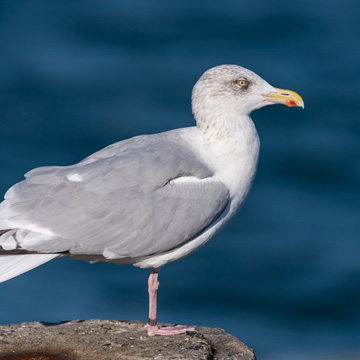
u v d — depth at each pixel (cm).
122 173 835
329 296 1789
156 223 838
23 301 1689
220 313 1730
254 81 909
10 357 805
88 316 1647
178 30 3153
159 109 2628
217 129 896
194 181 862
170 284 1811
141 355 808
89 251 825
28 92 2694
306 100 2712
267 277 1842
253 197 2184
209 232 884
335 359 1580
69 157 2347
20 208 822
